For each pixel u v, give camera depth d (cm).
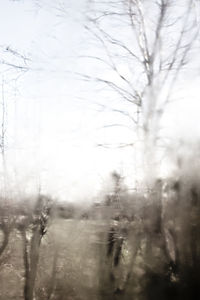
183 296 735
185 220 753
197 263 736
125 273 832
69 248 938
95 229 898
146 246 813
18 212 980
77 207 941
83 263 905
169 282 759
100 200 904
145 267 799
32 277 938
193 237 744
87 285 877
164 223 793
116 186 883
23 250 959
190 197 754
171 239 791
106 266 860
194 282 734
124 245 847
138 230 827
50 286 931
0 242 1018
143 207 825
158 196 807
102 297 843
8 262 1014
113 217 875
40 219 971
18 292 977
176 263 762
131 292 795
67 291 907
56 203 973
